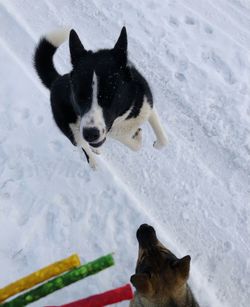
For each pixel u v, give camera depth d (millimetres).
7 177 1063
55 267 563
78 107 807
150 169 1106
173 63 1309
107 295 563
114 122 859
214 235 1000
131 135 976
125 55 781
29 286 560
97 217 1009
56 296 894
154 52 1333
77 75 778
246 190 1072
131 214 1009
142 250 762
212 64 1313
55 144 1136
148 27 1402
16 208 1018
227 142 1145
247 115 1189
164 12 1452
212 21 1438
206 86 1254
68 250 959
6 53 1297
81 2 1466
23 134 1142
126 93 804
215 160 1123
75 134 980
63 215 1009
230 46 1362
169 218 1028
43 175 1078
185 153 1135
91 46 1353
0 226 984
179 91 1243
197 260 964
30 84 1233
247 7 1493
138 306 732
